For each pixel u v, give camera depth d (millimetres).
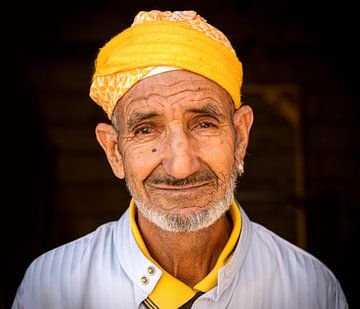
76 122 4871
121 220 1430
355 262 4848
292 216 5629
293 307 1389
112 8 4754
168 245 1292
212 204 1229
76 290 1371
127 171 1269
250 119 1386
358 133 4992
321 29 4879
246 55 4879
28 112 4730
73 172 4914
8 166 4465
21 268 4340
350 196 5012
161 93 1194
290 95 5141
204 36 1225
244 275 1360
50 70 4789
